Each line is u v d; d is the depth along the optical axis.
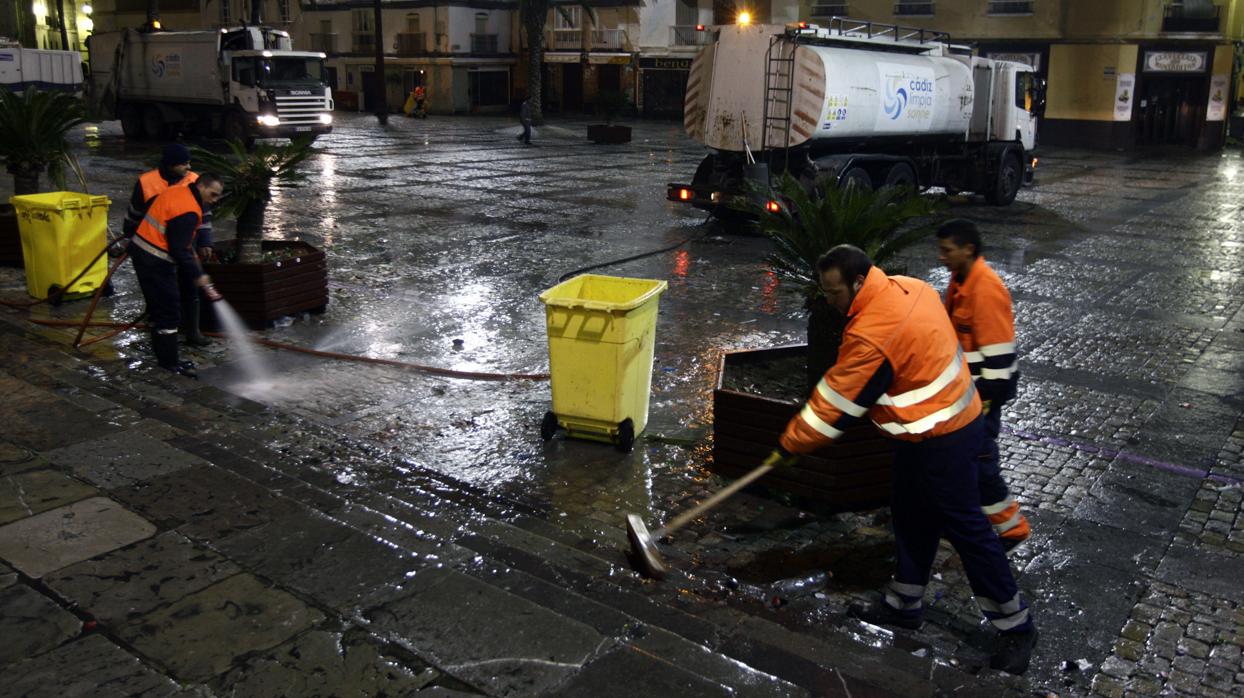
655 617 3.58
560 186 19.98
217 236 13.23
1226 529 4.95
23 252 9.05
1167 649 3.81
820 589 4.22
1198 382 7.55
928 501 3.60
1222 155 33.16
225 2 56.66
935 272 11.93
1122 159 31.05
